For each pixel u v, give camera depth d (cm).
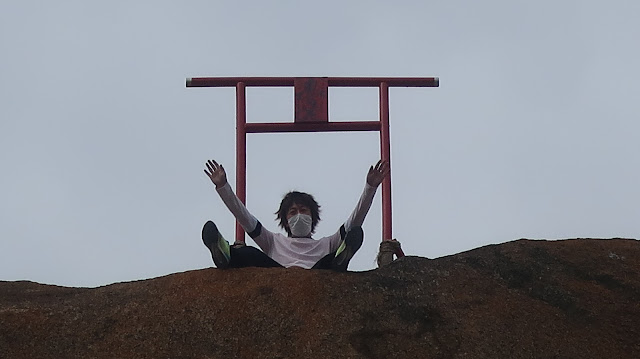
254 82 817
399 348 531
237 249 617
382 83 820
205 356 528
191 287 576
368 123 811
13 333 540
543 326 548
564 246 620
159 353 529
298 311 553
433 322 548
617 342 541
